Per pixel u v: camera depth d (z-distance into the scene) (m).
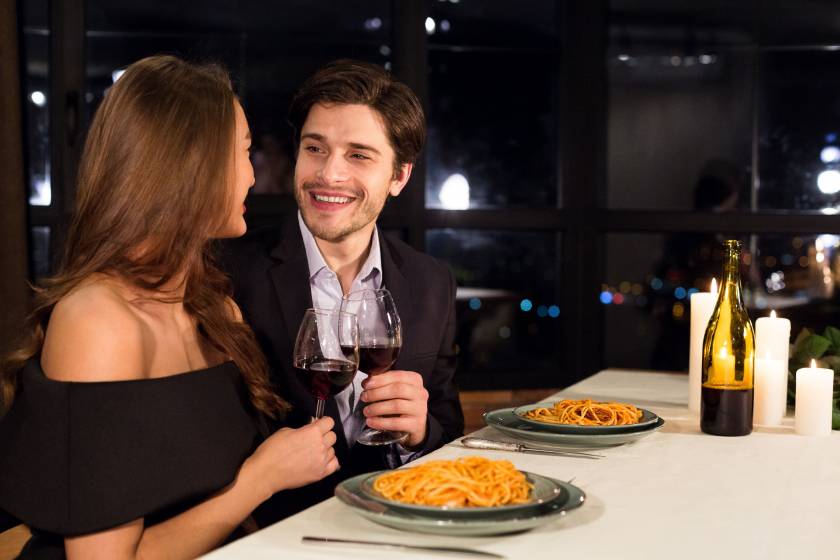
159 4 3.59
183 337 1.52
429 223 3.75
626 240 3.98
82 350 1.28
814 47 3.86
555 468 1.48
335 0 3.74
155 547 1.29
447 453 1.56
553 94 3.92
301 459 1.40
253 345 1.60
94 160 1.38
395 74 3.70
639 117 3.93
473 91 3.86
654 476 1.44
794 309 3.89
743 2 3.87
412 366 2.04
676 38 3.90
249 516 1.60
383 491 1.17
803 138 3.89
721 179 3.92
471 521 1.09
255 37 3.68
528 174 3.92
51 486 1.23
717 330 1.77
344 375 1.53
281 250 1.99
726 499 1.32
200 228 1.42
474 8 3.84
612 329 4.01
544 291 3.99
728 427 1.74
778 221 3.83
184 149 1.39
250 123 3.70
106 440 1.25
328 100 1.92
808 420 1.77
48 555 1.31
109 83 3.54
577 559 1.07
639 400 2.12
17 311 3.09
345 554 1.07
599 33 3.85
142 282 1.38
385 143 1.95
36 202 3.46
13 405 1.32
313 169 1.94
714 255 3.94
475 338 3.96
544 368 3.95
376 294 1.67
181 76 1.42
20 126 3.10
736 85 3.90
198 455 1.33
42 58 3.44
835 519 1.24
